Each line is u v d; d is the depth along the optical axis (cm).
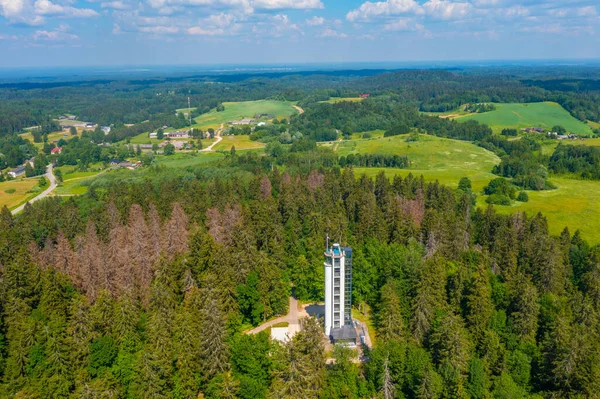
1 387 8319
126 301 9488
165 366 8338
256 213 14500
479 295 10069
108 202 16938
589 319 9975
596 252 12875
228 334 9444
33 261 11862
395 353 8712
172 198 17225
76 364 8644
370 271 11781
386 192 17025
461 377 8375
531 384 8931
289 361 8144
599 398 8038
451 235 13338
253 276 10975
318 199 16675
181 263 11125
